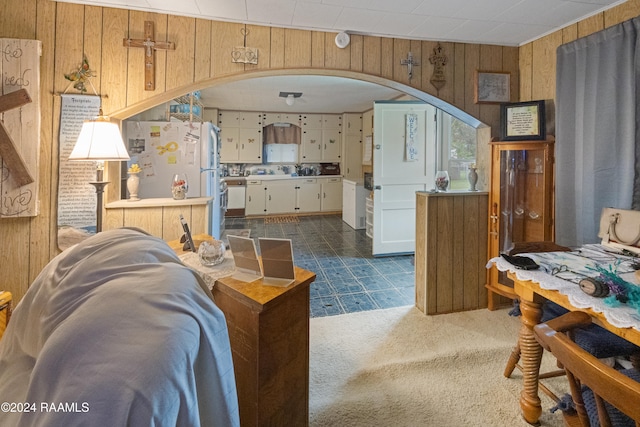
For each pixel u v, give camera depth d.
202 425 0.69
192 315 0.67
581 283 1.27
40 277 0.97
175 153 3.29
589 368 0.81
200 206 2.33
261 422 1.16
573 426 1.08
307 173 7.47
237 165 7.34
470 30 2.45
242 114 6.97
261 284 1.23
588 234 2.15
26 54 1.97
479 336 2.30
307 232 5.62
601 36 2.05
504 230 2.67
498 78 2.73
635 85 1.88
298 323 1.31
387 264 3.95
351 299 2.95
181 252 1.63
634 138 1.90
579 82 2.19
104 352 0.58
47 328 0.76
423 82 2.61
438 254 2.65
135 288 0.70
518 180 2.69
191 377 0.60
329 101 5.99
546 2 2.04
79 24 2.07
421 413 1.62
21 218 2.05
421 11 2.16
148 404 0.53
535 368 1.56
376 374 1.90
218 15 2.20
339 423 1.55
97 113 2.11
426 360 2.01
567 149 2.28
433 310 2.65
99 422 0.51
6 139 1.95
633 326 1.03
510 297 2.53
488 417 1.60
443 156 4.26
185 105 3.88
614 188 2.00
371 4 2.07
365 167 7.06
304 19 2.26
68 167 2.09
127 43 2.13
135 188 2.33
